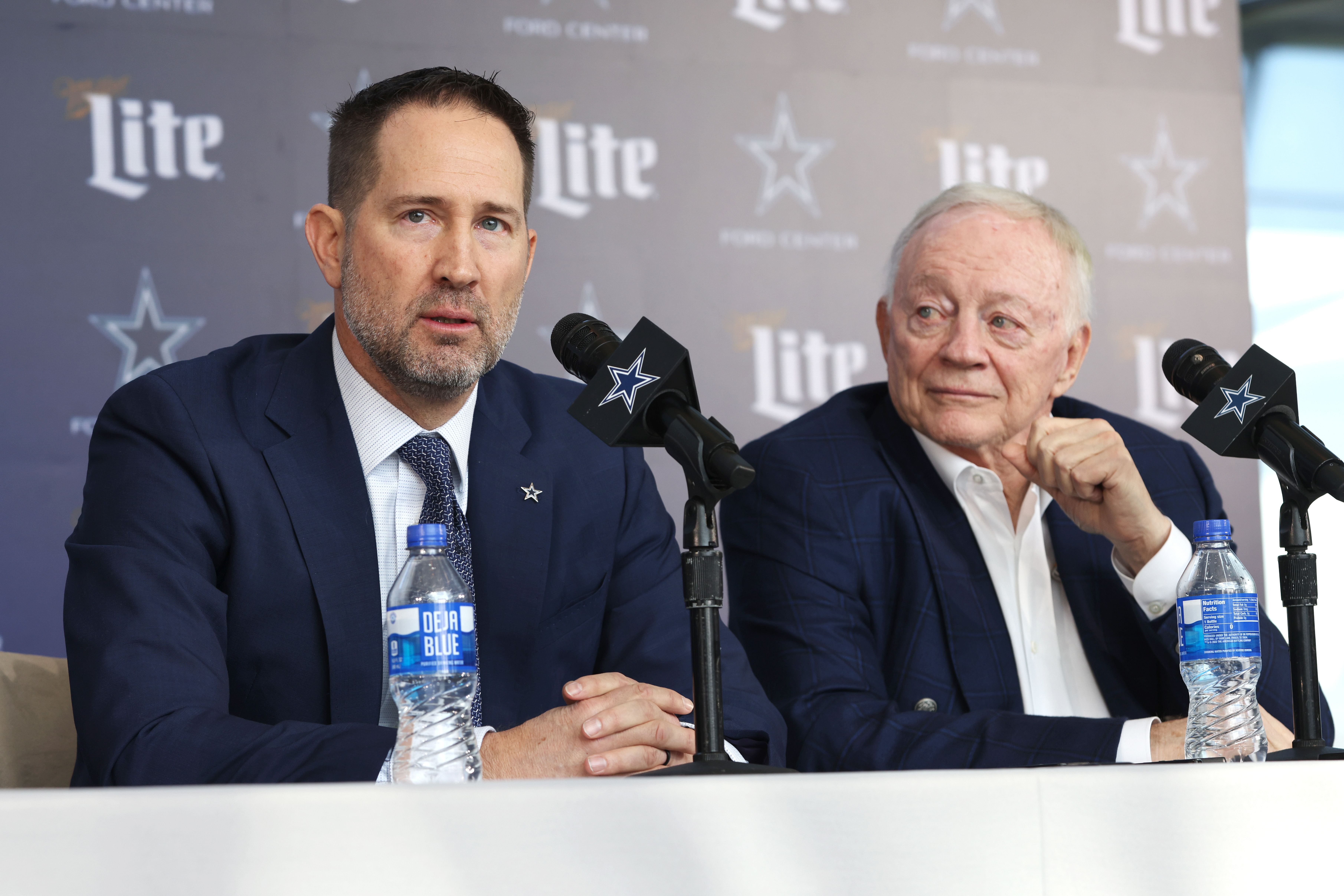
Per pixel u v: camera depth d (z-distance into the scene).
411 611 3.43
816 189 11.87
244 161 10.64
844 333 11.82
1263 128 13.59
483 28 11.26
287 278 10.67
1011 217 6.52
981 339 6.37
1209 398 4.04
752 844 2.44
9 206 10.10
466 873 2.31
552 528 5.42
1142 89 12.60
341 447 5.10
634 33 11.59
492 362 5.02
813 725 5.72
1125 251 12.40
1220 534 4.41
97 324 10.23
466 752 3.75
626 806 2.39
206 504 4.86
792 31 11.93
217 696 4.31
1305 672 3.78
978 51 12.31
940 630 6.29
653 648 5.48
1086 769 2.63
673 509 11.04
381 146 4.88
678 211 11.54
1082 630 6.34
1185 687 6.09
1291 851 2.67
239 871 2.24
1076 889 2.56
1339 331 13.45
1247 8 13.66
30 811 2.19
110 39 10.43
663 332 3.57
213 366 5.22
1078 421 5.80
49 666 5.29
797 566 6.30
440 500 5.13
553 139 11.33
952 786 2.54
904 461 6.65
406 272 4.85
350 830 2.28
